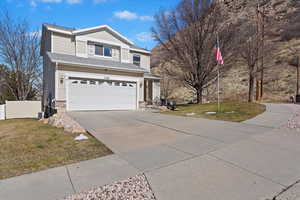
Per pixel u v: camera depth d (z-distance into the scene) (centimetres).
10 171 322
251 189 258
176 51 1638
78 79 1177
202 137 533
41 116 1104
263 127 648
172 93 2917
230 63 1608
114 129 648
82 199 240
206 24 1552
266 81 2453
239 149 424
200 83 1638
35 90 1859
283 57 2648
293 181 278
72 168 334
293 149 418
